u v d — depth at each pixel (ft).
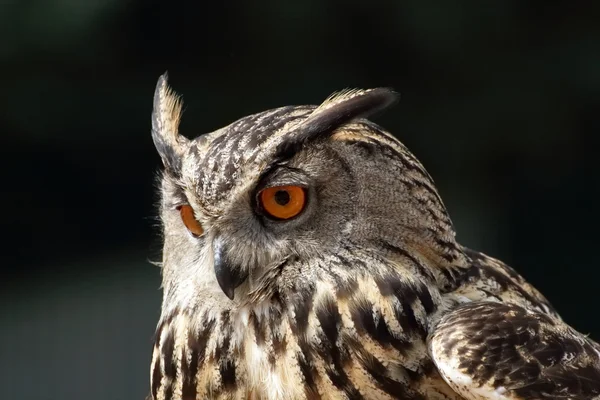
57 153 46.85
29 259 47.83
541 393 16.74
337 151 17.97
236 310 18.29
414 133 46.01
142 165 47.14
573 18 43.65
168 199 19.76
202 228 18.81
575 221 45.57
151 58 43.83
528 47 44.19
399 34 43.68
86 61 43.39
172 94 20.63
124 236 48.08
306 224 18.16
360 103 18.08
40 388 44.14
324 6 43.29
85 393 43.83
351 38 43.73
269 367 17.89
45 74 43.52
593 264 44.83
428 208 18.31
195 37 43.73
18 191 47.47
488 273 19.60
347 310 17.70
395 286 17.81
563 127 45.24
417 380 17.58
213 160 18.21
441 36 43.65
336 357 17.61
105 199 48.01
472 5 43.32
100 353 44.45
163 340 18.92
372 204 17.97
